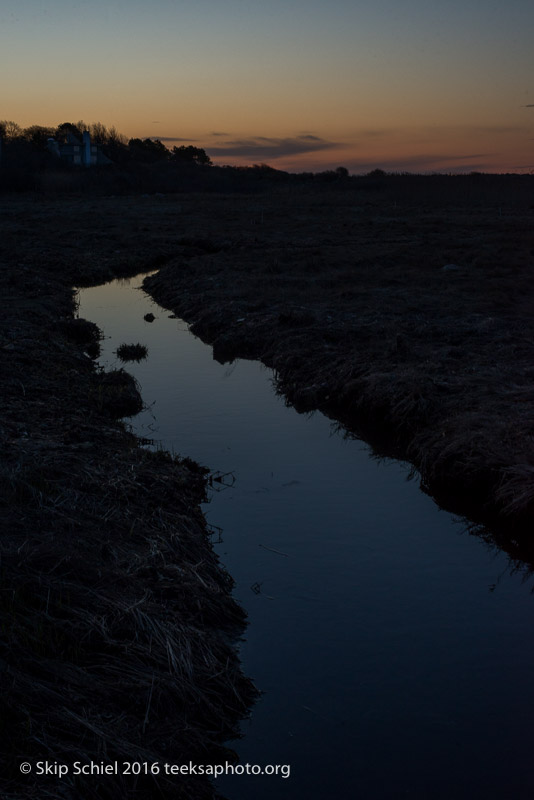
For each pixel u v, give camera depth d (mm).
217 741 4336
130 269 27234
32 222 39000
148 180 86812
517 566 6602
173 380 12719
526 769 4195
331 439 9820
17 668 4082
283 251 26688
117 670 4336
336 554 6703
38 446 7535
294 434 9984
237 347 14859
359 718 4594
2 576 4734
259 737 4410
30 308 16797
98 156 107438
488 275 20953
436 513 7641
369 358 12180
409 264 23750
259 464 8852
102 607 4824
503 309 16172
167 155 146125
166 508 6836
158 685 4312
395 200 59031
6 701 3787
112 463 7539
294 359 12961
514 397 9852
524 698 4785
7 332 13703
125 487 6852
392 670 5055
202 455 9078
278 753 4293
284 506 7699
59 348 13359
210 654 4871
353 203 56938
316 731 4480
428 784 4090
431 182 70625
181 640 4777
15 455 7082
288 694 4797
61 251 28438
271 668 5051
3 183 67375
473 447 8164
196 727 4281
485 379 10695
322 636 5441
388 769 4195
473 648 5324
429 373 11203
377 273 21609
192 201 60531
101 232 34062
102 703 4082
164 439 9594
